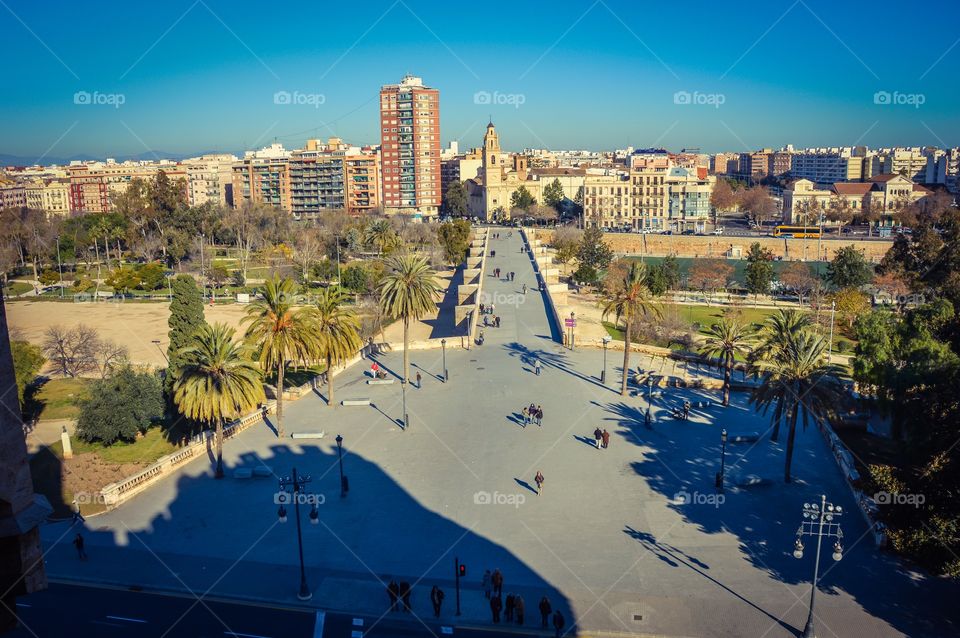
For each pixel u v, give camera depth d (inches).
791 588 1616.6
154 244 7426.2
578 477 2185.0
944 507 1537.9
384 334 4532.5
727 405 2888.8
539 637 1459.2
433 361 3535.9
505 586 1624.0
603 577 1657.2
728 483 2151.8
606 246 7214.6
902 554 1733.5
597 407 2834.6
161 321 5083.7
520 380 3189.0
